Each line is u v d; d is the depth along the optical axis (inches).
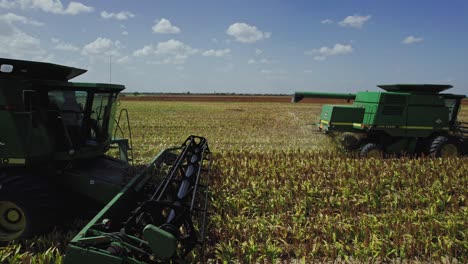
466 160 375.6
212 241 199.5
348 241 207.5
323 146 506.3
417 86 420.2
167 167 299.3
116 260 131.2
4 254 172.9
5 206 188.9
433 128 427.5
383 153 425.4
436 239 207.2
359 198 261.6
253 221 226.4
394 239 197.6
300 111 1318.9
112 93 248.7
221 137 608.4
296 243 193.8
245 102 2190.0
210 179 287.3
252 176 298.2
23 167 207.0
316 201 256.8
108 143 254.7
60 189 210.2
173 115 1059.3
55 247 174.6
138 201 211.3
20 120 192.7
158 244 134.1
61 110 209.8
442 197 255.3
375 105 412.2
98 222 153.2
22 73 197.5
